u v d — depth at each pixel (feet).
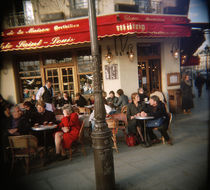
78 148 17.98
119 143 18.60
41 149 14.14
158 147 16.69
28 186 11.53
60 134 15.42
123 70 27.55
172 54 30.63
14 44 23.94
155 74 30.89
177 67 31.30
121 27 21.54
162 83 30.99
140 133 17.65
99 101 9.61
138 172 12.46
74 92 30.09
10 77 30.35
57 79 30.37
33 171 13.69
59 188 11.21
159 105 17.24
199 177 11.07
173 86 30.76
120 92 24.04
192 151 15.23
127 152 16.08
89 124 19.35
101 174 9.74
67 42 22.66
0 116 15.39
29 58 30.58
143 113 16.85
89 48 29.01
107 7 26.30
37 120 16.94
